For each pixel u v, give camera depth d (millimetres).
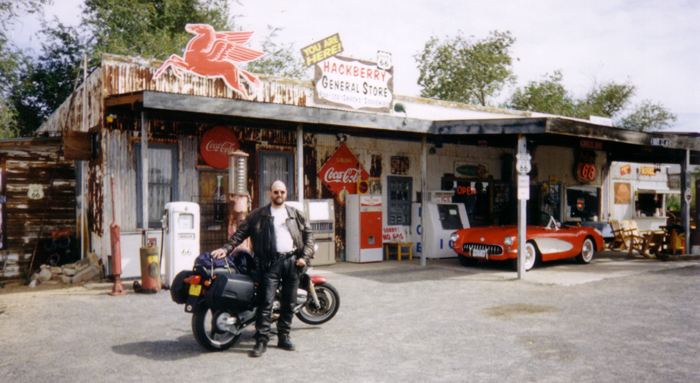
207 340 5082
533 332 5914
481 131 10531
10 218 11016
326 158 12727
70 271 9734
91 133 10297
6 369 4672
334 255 12133
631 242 13711
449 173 15031
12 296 8141
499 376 4441
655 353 5070
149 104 8352
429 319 6578
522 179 9906
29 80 21453
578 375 4449
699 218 13391
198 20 26828
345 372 4570
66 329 6086
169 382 4312
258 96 11609
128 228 9906
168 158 10477
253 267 5434
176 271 8461
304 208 11695
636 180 20250
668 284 9102
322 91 12352
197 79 10820
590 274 10352
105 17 22359
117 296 8062
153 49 22875
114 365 4766
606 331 5922
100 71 9812
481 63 31672
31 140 10828
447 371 4586
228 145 11188
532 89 34750
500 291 8531
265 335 5098
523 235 9875
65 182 11688
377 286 9016
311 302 6191
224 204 11031
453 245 11492
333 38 12516
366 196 12688
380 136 13164
